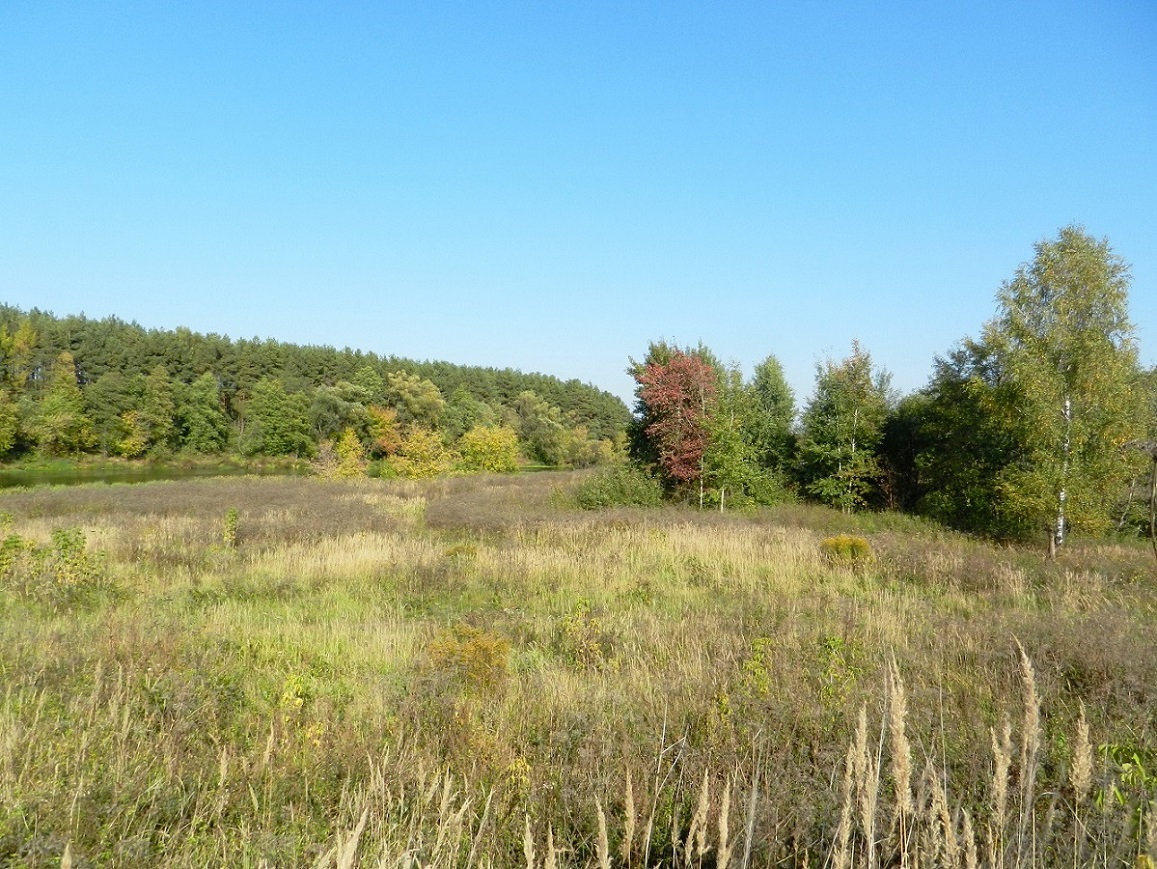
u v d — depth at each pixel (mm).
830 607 10047
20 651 7070
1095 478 18047
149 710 5574
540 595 11914
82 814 3807
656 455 28828
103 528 17125
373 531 18453
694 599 11453
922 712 5117
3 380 61469
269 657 7852
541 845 3771
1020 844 2852
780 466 31312
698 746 4852
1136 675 6078
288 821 4012
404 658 7727
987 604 10938
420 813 3828
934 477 26328
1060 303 18547
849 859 3010
